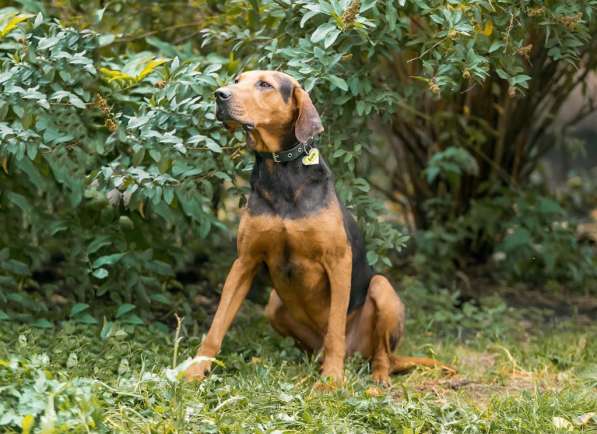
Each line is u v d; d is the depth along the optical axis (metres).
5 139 4.90
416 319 6.46
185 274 7.21
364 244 5.41
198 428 3.90
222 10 6.14
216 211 6.87
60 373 4.08
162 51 5.89
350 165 5.49
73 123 5.22
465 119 7.62
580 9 5.19
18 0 5.56
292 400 4.36
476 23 4.97
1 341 4.74
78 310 5.27
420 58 5.20
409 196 8.50
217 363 4.74
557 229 7.79
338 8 4.73
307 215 4.77
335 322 4.89
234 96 4.53
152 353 4.86
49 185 5.57
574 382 5.15
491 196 8.28
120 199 5.27
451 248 7.91
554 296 7.57
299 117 4.65
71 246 5.87
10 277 5.40
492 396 4.62
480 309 7.07
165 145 5.06
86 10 6.52
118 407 4.06
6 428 3.65
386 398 4.43
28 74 5.00
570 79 7.53
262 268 5.75
